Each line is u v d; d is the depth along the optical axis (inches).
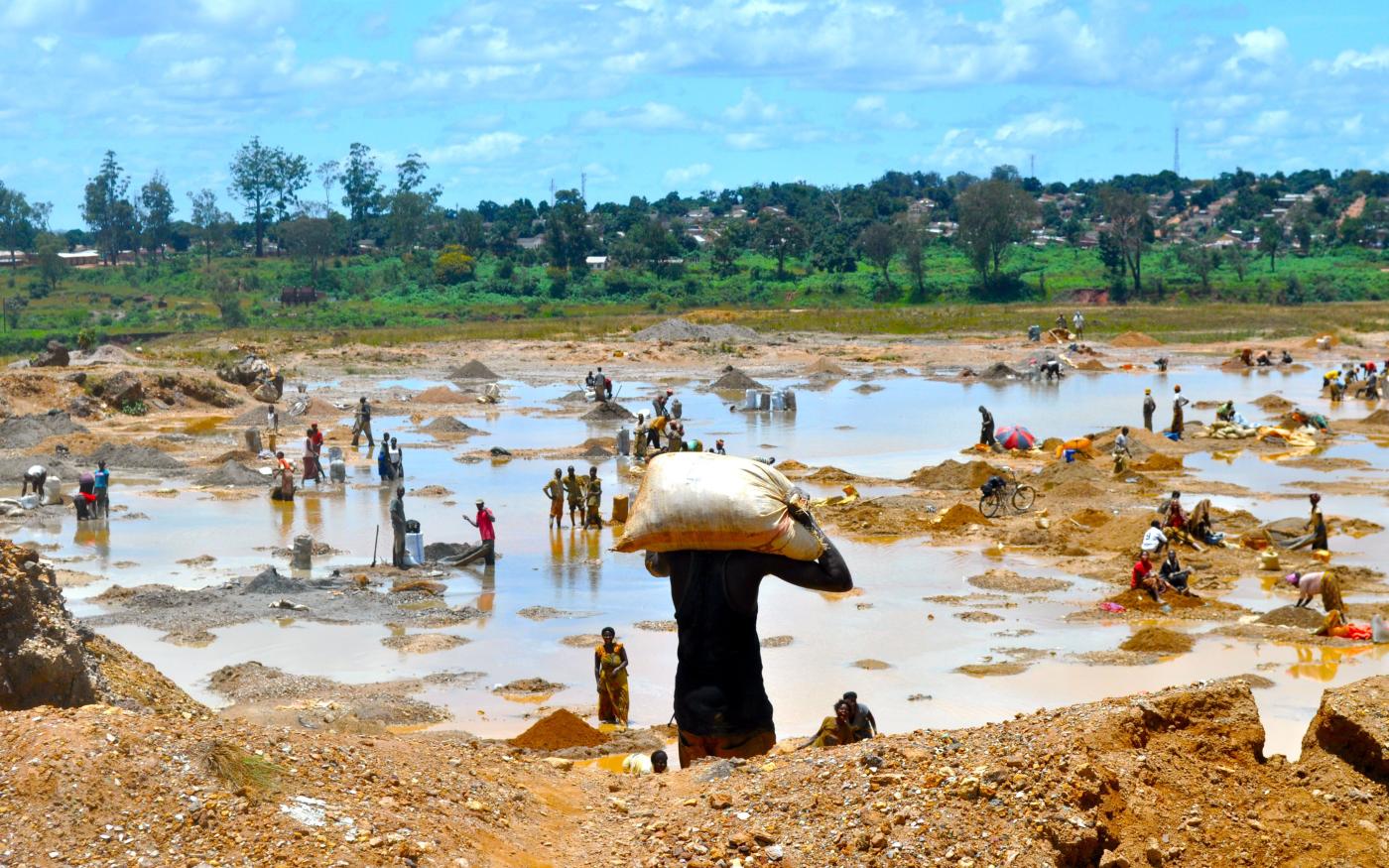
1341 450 1983.3
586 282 7032.5
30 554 572.4
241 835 349.7
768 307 6358.3
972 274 6998.0
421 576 1193.4
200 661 913.5
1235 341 4148.6
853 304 6402.6
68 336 5620.1
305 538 1209.4
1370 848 393.7
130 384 2477.9
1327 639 951.0
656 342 4094.5
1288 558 1218.6
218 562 1247.5
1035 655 917.8
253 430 1996.8
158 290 7357.3
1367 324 4451.3
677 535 508.1
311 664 913.5
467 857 367.2
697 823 401.7
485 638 986.7
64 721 377.7
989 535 1359.5
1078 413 2481.5
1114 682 846.5
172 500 1612.9
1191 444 2015.3
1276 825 401.4
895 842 378.3
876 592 1120.8
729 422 2363.4
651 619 1042.1
